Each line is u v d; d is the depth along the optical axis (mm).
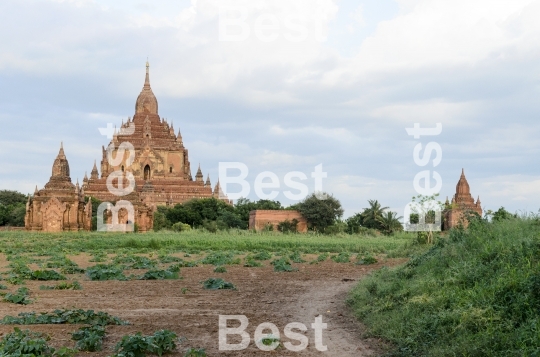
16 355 14008
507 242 20312
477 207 105938
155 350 15156
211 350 15906
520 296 15625
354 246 63438
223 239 70062
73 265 38500
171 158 144500
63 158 104750
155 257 48531
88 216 105875
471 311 15703
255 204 134375
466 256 21812
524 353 13039
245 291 27219
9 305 22703
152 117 151625
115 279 32000
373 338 17266
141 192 129000
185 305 23062
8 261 43312
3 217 131000
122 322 19031
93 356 15109
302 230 110375
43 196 101312
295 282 30781
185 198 133250
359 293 23359
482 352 13875
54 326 18422
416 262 25484
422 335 15805
